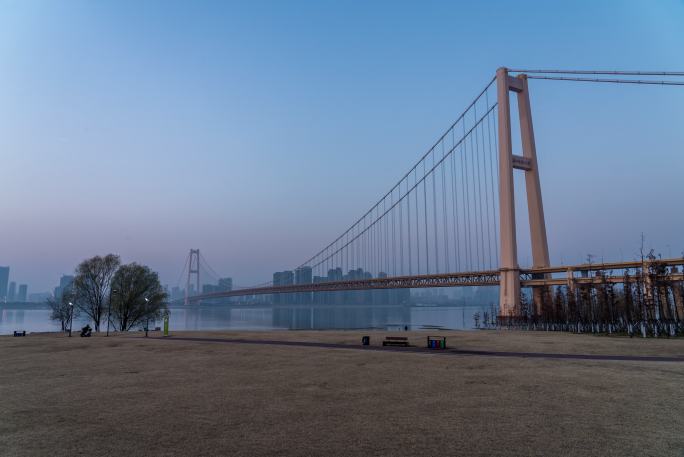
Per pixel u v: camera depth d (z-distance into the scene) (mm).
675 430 10047
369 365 21109
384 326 102562
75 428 10555
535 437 9594
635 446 8984
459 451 8742
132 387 15852
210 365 21719
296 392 14633
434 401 13102
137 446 9203
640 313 47750
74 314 71562
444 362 21969
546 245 72875
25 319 155125
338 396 13938
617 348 28156
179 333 49906
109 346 33188
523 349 28266
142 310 65750
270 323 118625
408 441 9367
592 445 9062
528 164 73938
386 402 13031
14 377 18531
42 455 8734
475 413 11648
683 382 15844
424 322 124062
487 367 20016
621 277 60469
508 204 69875
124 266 67625
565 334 44844
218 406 12688
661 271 48312
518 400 13117
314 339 38594
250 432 10102
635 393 13961
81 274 67250
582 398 13305
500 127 72000
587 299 57156
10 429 10531
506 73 73875
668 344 30469
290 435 9859
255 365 21547
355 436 9734
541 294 72562
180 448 9047
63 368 21172
